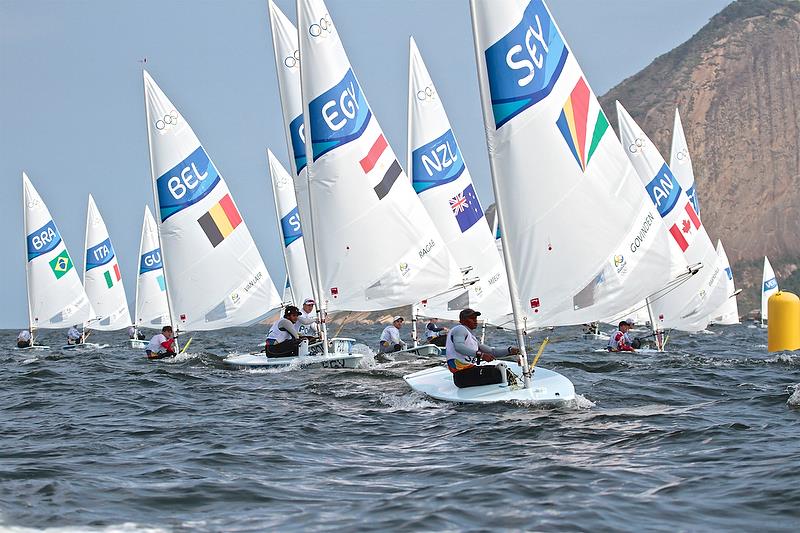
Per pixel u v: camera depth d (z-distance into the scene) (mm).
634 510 15836
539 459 20297
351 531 14875
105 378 42000
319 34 43969
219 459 21188
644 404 28844
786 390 31453
